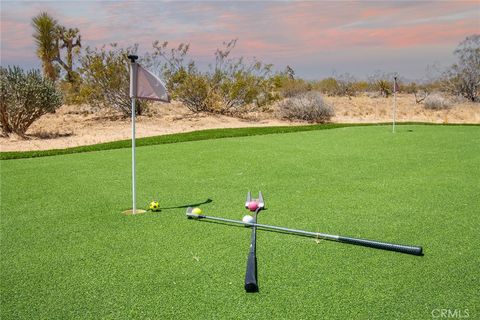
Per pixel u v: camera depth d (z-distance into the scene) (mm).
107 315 2895
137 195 5852
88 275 3471
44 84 13656
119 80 17344
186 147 9969
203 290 3189
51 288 3279
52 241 4211
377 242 3883
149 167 7691
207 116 18266
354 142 10367
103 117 17719
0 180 6816
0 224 4727
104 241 4180
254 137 11750
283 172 7086
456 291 3121
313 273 3420
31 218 4918
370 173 6922
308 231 4367
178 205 5359
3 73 13180
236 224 4602
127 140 11625
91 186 6379
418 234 4242
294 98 19781
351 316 2816
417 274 3381
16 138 13133
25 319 2877
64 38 20453
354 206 5180
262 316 2832
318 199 5500
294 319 2797
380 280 3291
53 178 6930
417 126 14094
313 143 10289
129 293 3172
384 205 5207
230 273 3451
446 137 11055
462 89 27141
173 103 23000
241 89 18797
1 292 3234
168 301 3047
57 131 14562
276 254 3793
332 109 19078
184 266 3592
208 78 19031
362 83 36438
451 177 6582
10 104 13070
